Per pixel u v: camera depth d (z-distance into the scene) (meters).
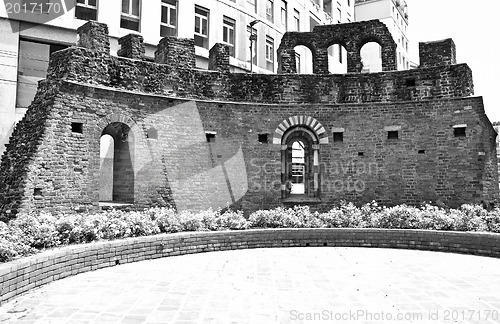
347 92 19.28
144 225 12.97
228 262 11.84
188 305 7.83
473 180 17.19
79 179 14.73
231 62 29.75
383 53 19.81
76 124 14.99
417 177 18.08
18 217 12.07
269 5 34.91
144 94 16.67
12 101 19.94
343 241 14.73
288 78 19.38
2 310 7.54
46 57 21.61
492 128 18.73
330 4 46.66
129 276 10.13
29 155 13.73
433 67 18.42
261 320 7.03
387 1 55.22
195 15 27.73
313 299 8.22
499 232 13.59
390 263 11.71
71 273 10.18
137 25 24.69
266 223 15.43
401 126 18.50
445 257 12.63
